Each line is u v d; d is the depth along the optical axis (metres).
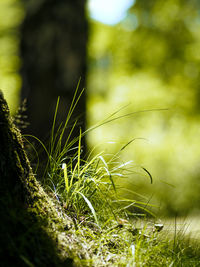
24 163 2.16
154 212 3.12
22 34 6.59
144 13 16.89
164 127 16.20
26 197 2.02
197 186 11.41
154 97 16.09
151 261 2.34
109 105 15.94
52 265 1.79
